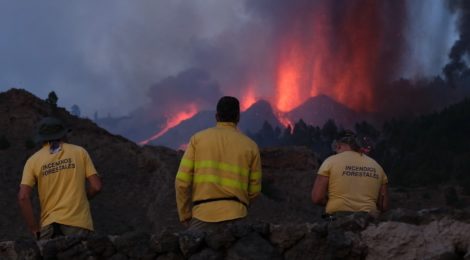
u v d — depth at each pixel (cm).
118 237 631
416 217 598
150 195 3656
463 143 15012
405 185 11925
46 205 743
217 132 693
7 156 3872
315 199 747
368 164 746
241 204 681
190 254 613
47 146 756
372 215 612
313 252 600
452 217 591
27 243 631
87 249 624
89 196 770
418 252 586
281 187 4266
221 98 710
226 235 609
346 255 598
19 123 4272
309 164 4603
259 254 598
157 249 618
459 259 581
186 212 695
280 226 616
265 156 4616
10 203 3275
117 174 3925
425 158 14550
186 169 686
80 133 4403
